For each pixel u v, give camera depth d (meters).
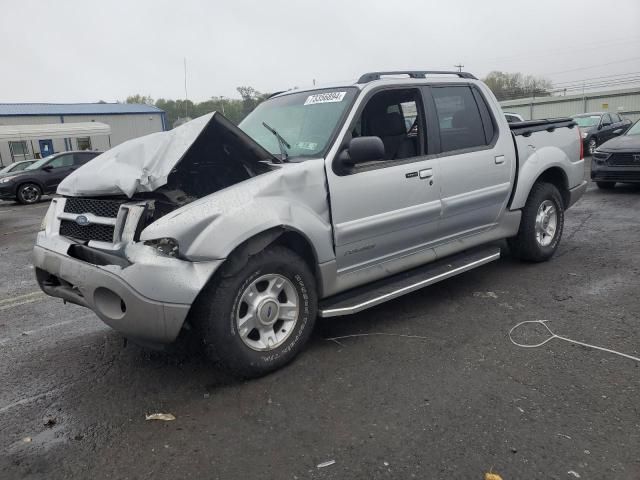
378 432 2.80
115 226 3.20
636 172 10.09
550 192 5.55
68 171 18.14
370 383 3.32
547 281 5.12
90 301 3.23
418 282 4.19
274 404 3.14
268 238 3.33
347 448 2.68
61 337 4.43
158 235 3.01
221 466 2.60
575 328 3.99
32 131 32.56
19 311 5.22
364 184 3.88
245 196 3.28
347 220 3.80
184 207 3.14
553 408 2.94
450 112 4.68
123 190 3.19
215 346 3.22
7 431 3.00
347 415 2.98
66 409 3.21
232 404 3.16
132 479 2.53
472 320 4.25
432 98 4.54
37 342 4.34
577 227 7.58
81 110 44.88
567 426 2.77
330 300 3.88
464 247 4.83
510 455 2.56
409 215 4.17
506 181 5.05
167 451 2.74
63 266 3.39
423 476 2.45
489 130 4.96
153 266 2.99
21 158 36.19
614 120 22.88
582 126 21.45
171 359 3.84
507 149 5.05
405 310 4.55
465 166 4.62
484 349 3.72
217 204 3.17
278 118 4.37
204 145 3.57
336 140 3.79
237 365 3.30
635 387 3.11
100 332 4.49
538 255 5.59
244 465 2.59
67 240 3.54
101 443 2.84
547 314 4.30
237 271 3.20
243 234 3.16
